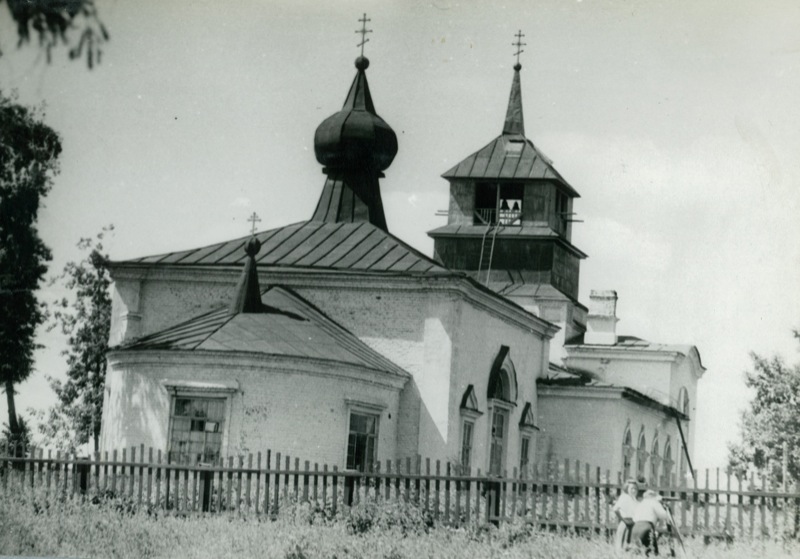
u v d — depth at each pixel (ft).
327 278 111.14
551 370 134.31
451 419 107.96
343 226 120.37
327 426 99.09
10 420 111.96
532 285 149.48
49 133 103.45
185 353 97.81
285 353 98.02
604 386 126.93
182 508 80.18
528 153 153.58
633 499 71.00
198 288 112.98
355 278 110.42
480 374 114.52
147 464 81.20
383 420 105.09
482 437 114.73
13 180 103.40
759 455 117.60
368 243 116.06
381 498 78.38
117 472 88.94
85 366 112.78
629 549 69.46
